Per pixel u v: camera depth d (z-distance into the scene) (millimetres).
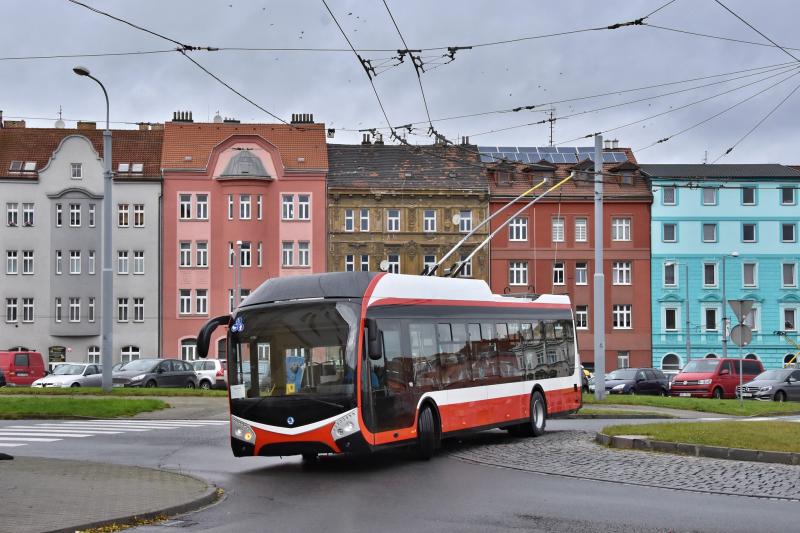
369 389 17359
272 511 12844
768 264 76188
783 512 12398
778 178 76312
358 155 75125
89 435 24844
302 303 17578
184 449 21375
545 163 74750
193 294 71625
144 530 11469
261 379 17438
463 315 21312
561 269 74750
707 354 75500
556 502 13297
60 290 71125
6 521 11352
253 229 71688
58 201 71250
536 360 24609
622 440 20234
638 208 75250
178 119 76250
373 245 72812
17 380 52719
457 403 20438
